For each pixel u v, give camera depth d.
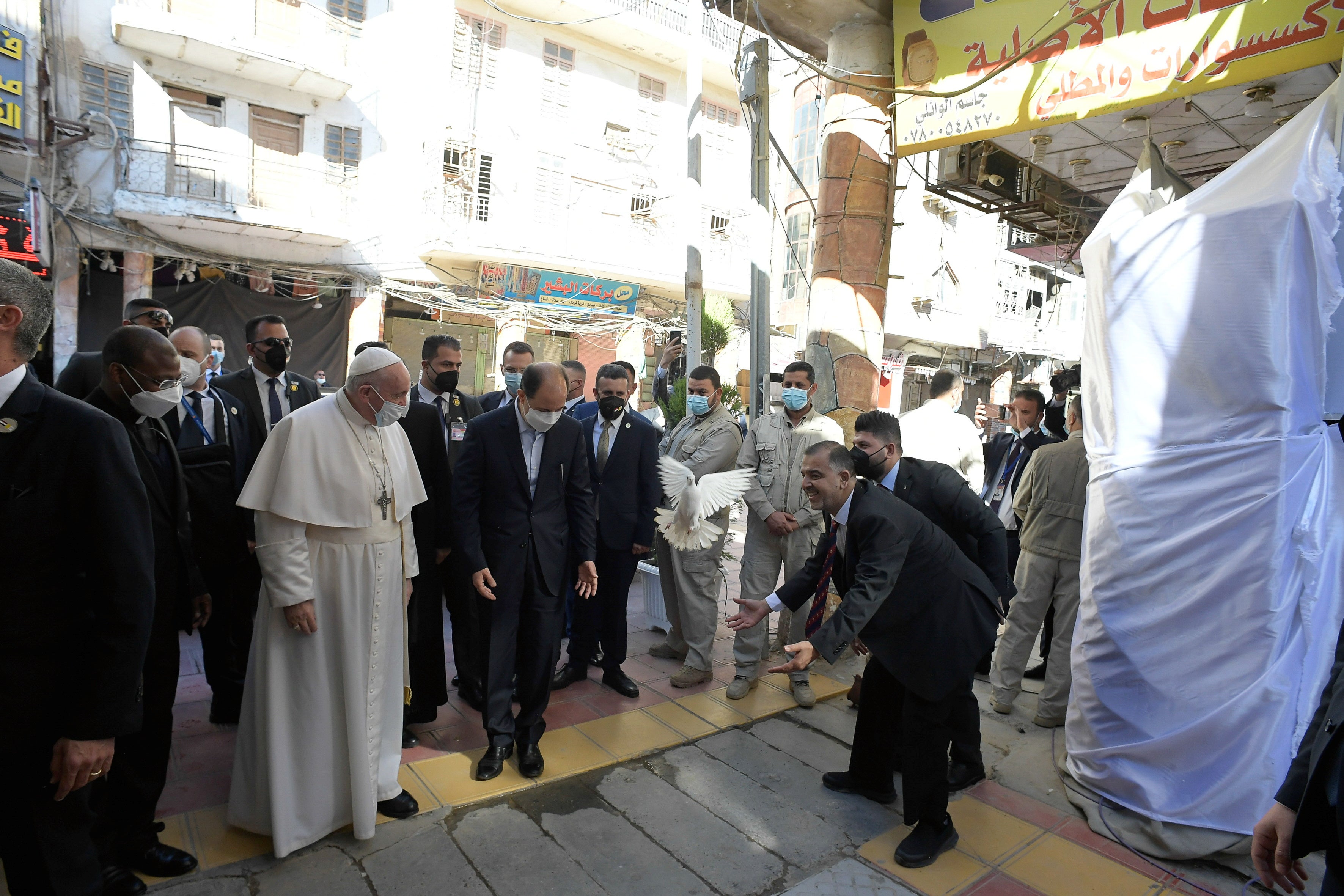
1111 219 3.38
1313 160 2.75
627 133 17.33
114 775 2.38
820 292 5.50
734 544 8.22
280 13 13.14
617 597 4.19
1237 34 3.77
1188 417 2.95
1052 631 4.84
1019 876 2.73
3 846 1.72
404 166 14.52
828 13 5.30
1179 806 2.92
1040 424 5.28
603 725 3.78
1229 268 2.84
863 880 2.66
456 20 15.14
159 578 2.43
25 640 1.65
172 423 3.29
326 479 2.56
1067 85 4.38
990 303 22.45
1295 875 1.57
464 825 2.86
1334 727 1.46
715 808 3.09
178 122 12.45
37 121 10.51
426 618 3.50
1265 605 2.76
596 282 16.61
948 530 3.19
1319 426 2.78
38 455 1.65
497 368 16.23
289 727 2.58
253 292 13.25
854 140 5.35
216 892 2.41
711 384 4.56
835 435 4.37
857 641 3.22
